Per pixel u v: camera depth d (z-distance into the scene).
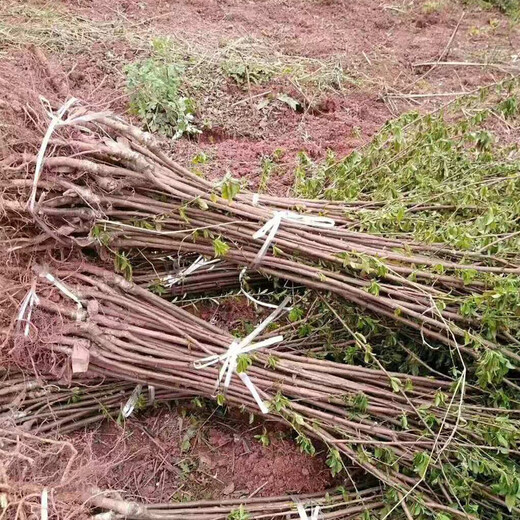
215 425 2.52
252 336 2.32
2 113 2.21
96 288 2.35
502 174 2.81
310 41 5.05
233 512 2.11
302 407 2.23
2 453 1.89
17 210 2.22
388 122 3.02
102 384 2.42
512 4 6.03
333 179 2.95
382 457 2.22
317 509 2.17
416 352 2.41
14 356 2.25
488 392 2.23
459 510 2.14
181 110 3.73
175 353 2.30
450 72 4.93
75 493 1.91
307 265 2.33
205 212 2.32
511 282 2.12
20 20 4.32
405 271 2.29
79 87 3.78
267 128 3.98
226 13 5.18
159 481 2.37
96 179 2.24
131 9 4.93
